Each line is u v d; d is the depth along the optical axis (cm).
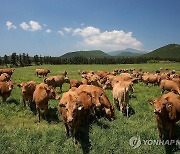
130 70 6700
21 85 1812
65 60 16275
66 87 3120
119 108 1875
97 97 1581
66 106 1166
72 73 6284
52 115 1670
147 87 3177
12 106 1820
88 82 2567
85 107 1441
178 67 9144
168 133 1333
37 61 14900
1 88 1897
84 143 1250
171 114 1193
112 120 1572
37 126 1487
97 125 1478
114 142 1244
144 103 2009
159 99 1187
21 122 1570
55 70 7700
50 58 15925
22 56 13925
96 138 1286
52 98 1622
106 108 1582
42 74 4991
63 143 1249
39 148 1197
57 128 1430
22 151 1168
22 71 6925
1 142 1220
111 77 2983
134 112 1778
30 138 1272
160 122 1223
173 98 1284
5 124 1521
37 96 1558
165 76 3456
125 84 1780
